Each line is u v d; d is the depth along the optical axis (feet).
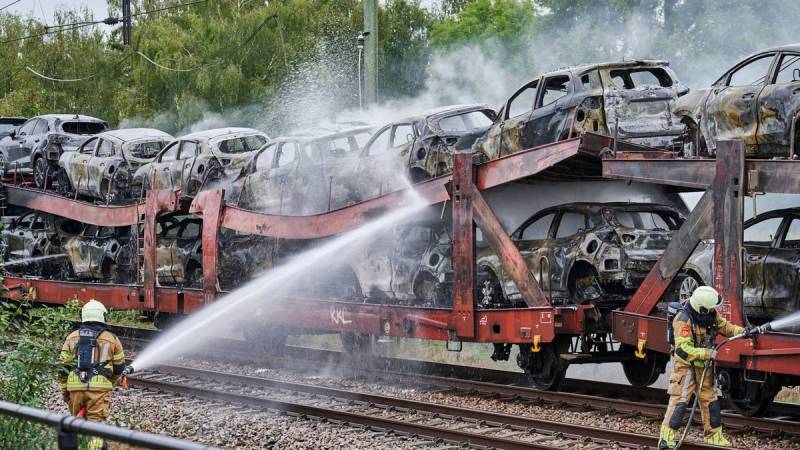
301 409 58.75
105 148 105.91
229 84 204.13
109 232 107.86
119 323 115.34
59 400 62.03
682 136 60.39
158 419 57.47
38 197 111.96
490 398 64.13
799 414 56.54
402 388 69.15
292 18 209.67
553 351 65.51
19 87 267.59
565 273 64.90
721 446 45.01
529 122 66.74
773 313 54.44
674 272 56.39
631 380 67.87
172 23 227.81
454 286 67.31
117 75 255.91
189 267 96.17
